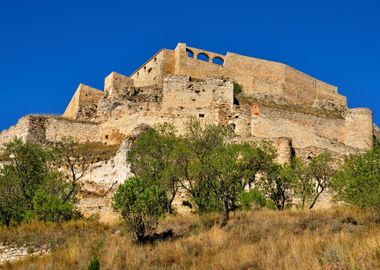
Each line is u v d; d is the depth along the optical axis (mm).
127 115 50344
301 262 19703
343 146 50844
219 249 24109
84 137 50500
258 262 21250
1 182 34750
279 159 40188
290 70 65438
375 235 21844
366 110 54156
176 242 25469
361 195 28922
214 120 49875
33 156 37906
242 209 32938
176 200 36469
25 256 27297
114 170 41312
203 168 31500
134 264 23125
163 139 38906
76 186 39906
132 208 27250
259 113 50562
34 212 32562
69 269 23766
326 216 28453
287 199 35562
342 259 18875
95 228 30453
